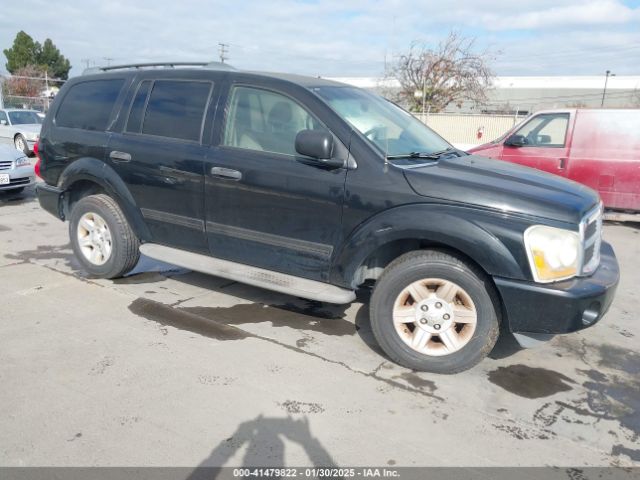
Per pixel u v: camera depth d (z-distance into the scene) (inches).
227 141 160.4
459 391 130.2
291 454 104.0
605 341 163.8
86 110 194.7
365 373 136.5
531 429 115.9
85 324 158.1
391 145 149.5
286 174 147.9
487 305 130.2
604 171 319.6
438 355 136.1
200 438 107.5
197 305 176.6
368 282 187.6
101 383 126.0
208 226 165.6
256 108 157.3
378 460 103.4
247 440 107.6
